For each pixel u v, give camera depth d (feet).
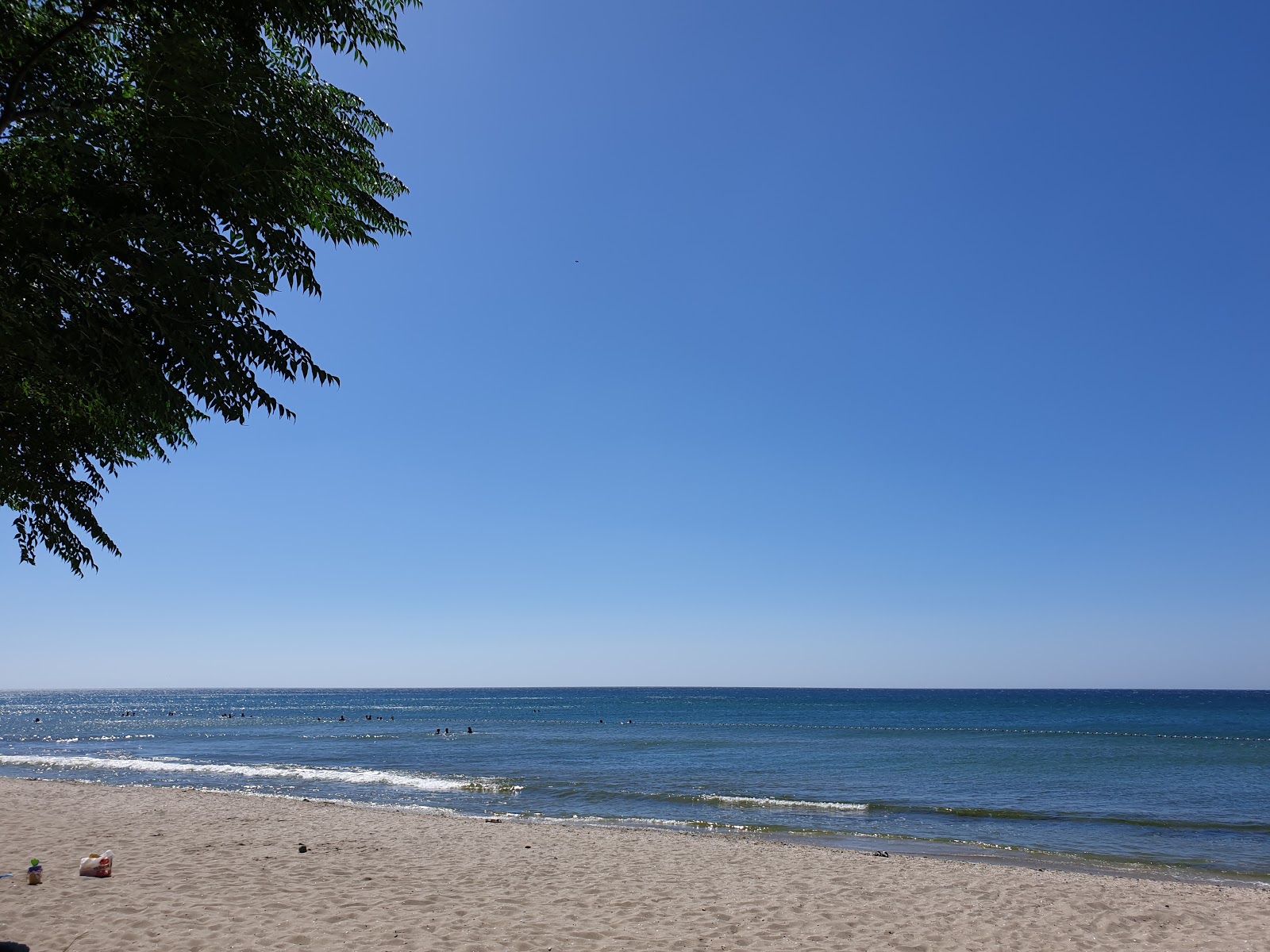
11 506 20.13
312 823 47.09
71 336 14.40
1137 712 275.80
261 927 24.39
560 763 100.17
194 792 62.39
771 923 27.63
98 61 15.26
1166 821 57.72
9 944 20.84
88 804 53.42
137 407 16.22
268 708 340.80
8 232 13.11
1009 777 84.53
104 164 15.19
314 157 17.44
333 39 17.22
